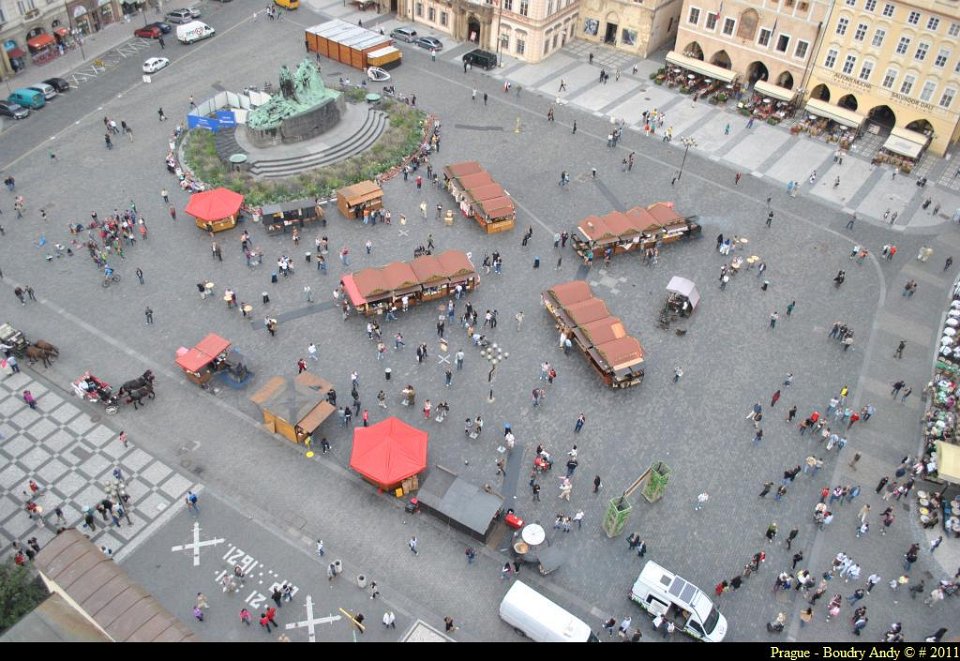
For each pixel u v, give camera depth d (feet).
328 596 162.09
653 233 250.37
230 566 166.50
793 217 271.28
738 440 197.57
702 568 170.60
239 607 159.53
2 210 256.32
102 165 279.49
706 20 336.29
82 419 195.00
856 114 309.83
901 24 285.84
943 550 177.06
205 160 279.90
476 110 320.09
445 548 172.24
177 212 260.21
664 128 314.96
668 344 222.07
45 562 119.34
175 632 111.96
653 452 193.77
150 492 179.63
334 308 228.43
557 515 178.19
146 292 229.86
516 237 257.55
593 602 164.04
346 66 345.51
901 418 205.67
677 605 157.07
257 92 309.42
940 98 290.76
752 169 294.05
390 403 201.87
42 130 296.92
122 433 189.47
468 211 261.03
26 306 223.30
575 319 216.33
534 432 196.85
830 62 310.65
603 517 179.22
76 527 171.94
